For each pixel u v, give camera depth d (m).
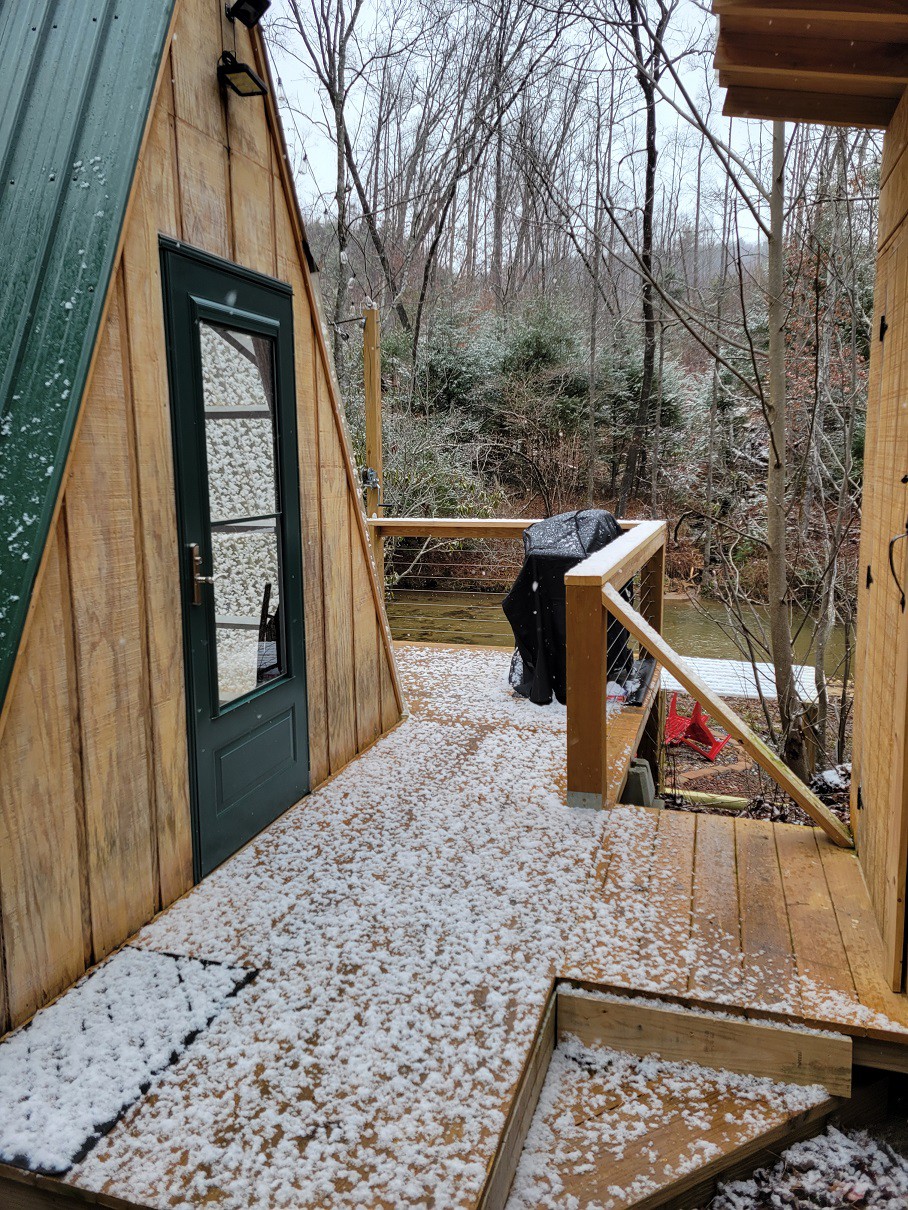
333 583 3.35
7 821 1.76
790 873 2.51
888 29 1.94
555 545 4.30
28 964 1.82
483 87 11.55
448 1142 1.48
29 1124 1.52
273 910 2.28
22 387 1.92
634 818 2.91
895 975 1.91
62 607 1.89
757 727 6.71
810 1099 1.82
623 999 1.94
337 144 9.70
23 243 2.06
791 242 6.23
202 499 2.42
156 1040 1.74
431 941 2.12
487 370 13.80
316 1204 1.35
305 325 3.06
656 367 14.10
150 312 2.15
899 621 1.97
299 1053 1.71
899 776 1.88
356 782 3.27
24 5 2.43
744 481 10.38
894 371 2.22
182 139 2.27
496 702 4.39
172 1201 1.36
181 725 2.37
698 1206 1.70
